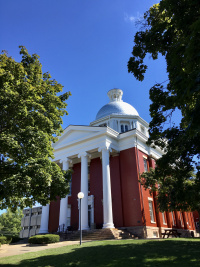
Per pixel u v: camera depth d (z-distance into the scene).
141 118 35.62
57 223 27.12
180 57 8.49
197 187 15.15
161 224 24.34
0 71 9.84
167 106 10.83
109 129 24.98
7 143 9.02
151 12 12.13
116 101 41.06
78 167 28.98
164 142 12.65
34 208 42.16
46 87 12.69
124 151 25.38
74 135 27.80
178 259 8.20
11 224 63.44
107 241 15.02
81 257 9.70
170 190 18.55
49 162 10.96
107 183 22.30
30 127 10.09
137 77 12.36
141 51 12.10
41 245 16.75
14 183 9.12
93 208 25.59
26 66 12.81
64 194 11.77
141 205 22.09
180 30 10.59
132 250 10.49
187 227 31.72
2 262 9.71
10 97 9.70
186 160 12.05
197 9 8.78
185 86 6.87
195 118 6.26
